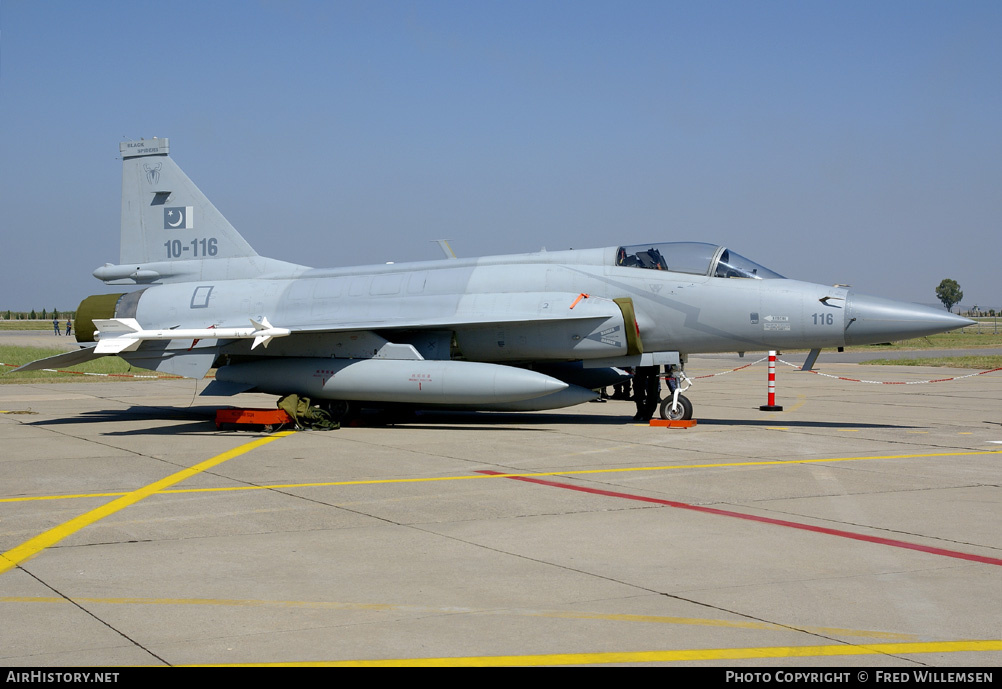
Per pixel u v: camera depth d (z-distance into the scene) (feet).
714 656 14.97
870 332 46.26
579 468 34.76
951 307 561.02
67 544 22.76
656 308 49.32
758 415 57.11
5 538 23.44
